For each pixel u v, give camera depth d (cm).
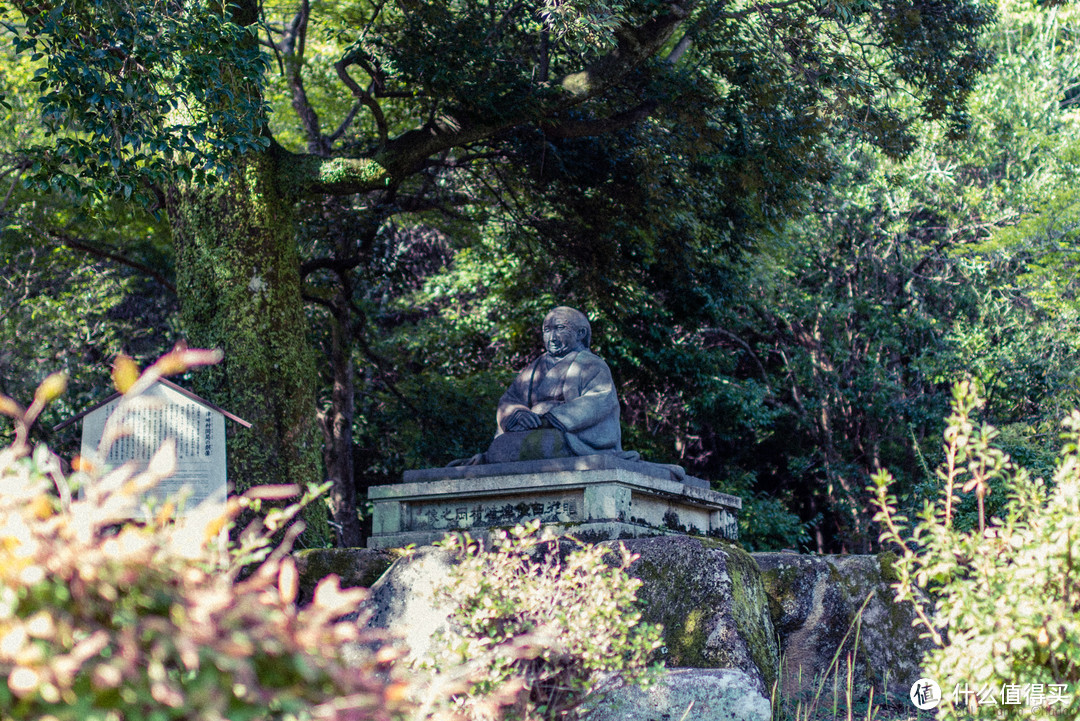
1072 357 1820
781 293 2066
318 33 1518
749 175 1182
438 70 1016
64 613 171
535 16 1117
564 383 838
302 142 1614
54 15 788
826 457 2108
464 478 776
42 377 1481
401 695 184
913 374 2223
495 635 364
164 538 189
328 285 1631
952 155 2052
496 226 1750
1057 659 312
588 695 372
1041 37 2116
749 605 546
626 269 1514
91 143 821
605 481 734
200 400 727
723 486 1859
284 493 204
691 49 1286
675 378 1817
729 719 457
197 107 898
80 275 1515
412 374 1812
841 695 605
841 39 1159
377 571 645
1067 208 1864
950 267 2138
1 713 161
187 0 840
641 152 1302
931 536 327
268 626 176
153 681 169
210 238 1014
